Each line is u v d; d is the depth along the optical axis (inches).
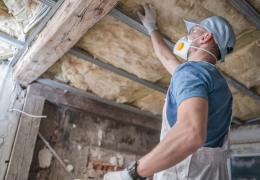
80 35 64.3
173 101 38.9
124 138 119.7
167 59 59.9
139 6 60.7
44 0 58.7
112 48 76.2
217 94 38.4
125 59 81.0
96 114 110.4
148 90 102.5
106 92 102.3
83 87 98.4
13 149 84.2
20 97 92.0
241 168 129.4
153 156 29.7
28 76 87.9
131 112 121.5
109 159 110.6
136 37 70.9
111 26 67.2
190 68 37.8
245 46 73.0
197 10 60.8
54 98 98.3
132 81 94.4
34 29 71.9
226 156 40.3
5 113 87.5
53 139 97.0
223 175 38.6
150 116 127.6
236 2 56.2
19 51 83.3
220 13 61.1
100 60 82.0
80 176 99.4
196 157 37.5
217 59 47.1
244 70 84.2
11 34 77.0
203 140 28.5
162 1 58.5
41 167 91.1
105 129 113.7
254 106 116.3
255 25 62.9
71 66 85.7
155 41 62.5
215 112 38.4
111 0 52.1
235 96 107.0
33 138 89.0
